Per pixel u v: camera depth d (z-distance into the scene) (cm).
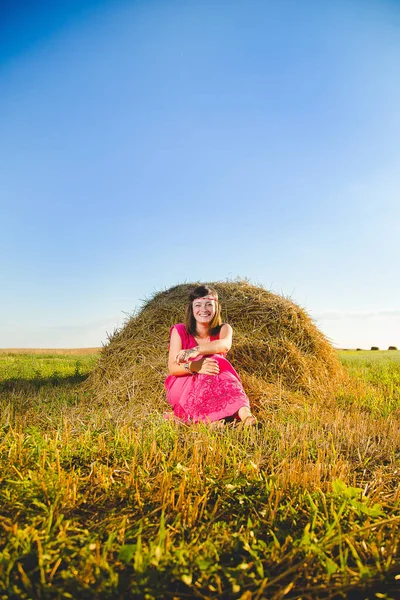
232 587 169
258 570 175
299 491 257
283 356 615
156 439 346
